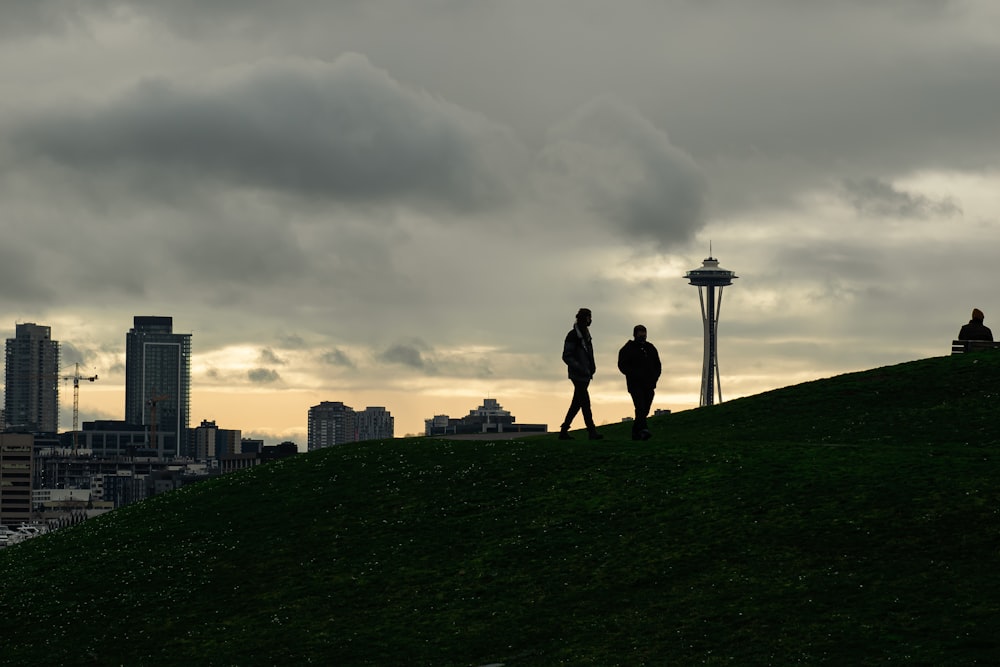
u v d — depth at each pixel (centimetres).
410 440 5344
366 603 3706
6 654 3753
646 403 4828
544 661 3097
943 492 3662
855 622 2992
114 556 4456
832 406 5434
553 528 3972
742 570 3419
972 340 6169
